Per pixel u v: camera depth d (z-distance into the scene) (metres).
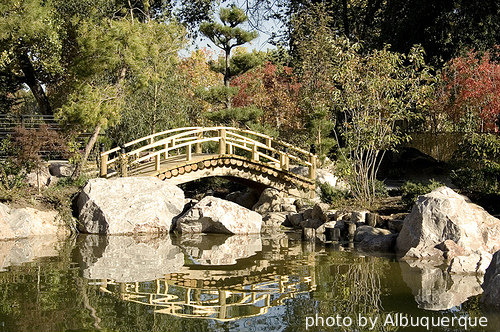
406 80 16.47
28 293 7.94
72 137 17.89
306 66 25.62
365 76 16.58
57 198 15.16
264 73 33.84
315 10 26.50
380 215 15.01
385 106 16.33
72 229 14.64
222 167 17.98
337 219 15.28
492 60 28.89
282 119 30.88
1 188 15.05
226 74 28.78
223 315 6.95
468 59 27.36
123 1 23.86
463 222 11.40
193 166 17.38
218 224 15.06
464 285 8.59
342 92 17.06
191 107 26.97
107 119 18.31
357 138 16.47
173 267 9.99
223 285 8.56
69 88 22.45
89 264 10.19
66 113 17.75
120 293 7.98
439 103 27.97
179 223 15.36
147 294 7.95
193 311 7.10
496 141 17.34
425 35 25.66
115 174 17.20
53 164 20.53
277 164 19.59
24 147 15.53
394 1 25.73
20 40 21.69
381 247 12.30
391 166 25.05
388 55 16.39
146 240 13.61
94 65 17.67
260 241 13.64
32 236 13.88
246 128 25.16
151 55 18.36
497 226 11.68
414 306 7.36
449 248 11.04
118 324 6.54
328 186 17.88
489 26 25.02
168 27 18.77
